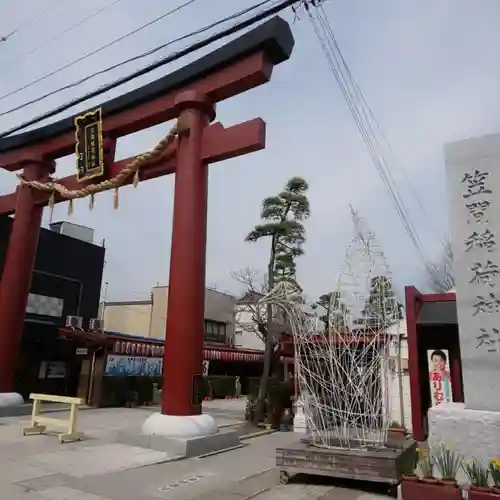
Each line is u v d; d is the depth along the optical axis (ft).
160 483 25.54
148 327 117.50
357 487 25.11
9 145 59.82
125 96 47.85
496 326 24.03
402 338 54.24
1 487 23.16
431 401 53.93
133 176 47.09
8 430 40.81
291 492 24.18
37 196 57.67
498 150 25.48
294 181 62.54
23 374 63.93
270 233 61.67
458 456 23.25
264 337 64.80
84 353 69.92
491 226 24.89
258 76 39.96
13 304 54.70
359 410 27.81
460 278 25.20
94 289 77.36
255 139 38.75
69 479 25.23
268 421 53.88
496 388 23.67
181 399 36.68
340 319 28.96
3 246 64.54
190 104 42.14
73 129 54.80
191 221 39.78
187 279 38.68
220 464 31.27
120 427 45.70
